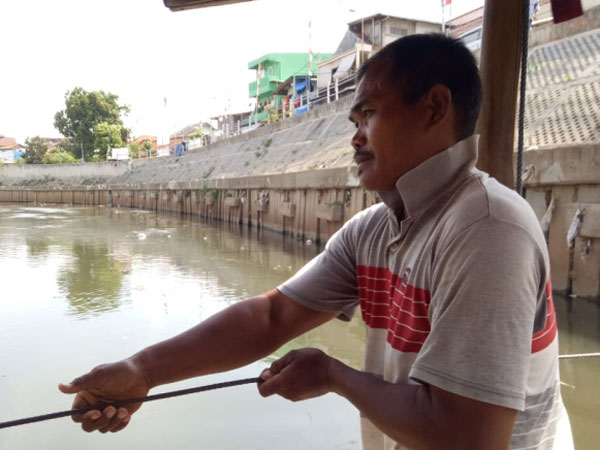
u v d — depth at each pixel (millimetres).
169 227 20688
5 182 50031
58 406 4453
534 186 7938
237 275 10258
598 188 7129
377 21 27391
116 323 6902
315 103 27688
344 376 1320
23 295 8484
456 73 1282
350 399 1293
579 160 7223
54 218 25750
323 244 14164
